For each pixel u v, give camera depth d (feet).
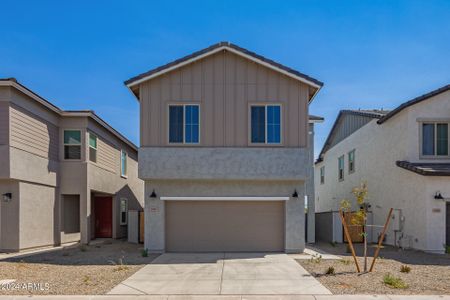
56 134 55.88
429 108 52.31
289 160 43.47
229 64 44.45
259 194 44.16
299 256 41.45
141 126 43.75
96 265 36.68
